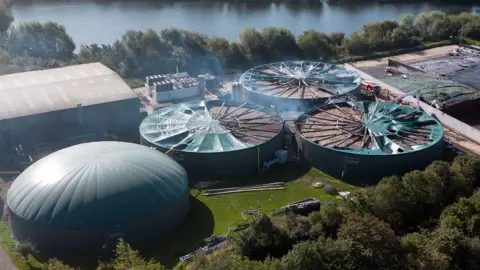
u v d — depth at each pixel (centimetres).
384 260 5325
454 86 10381
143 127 8194
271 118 8538
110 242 5659
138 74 11856
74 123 8500
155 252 5769
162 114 8644
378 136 7819
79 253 5697
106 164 6106
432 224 6272
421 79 11081
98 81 9388
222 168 7438
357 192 6362
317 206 6525
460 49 13762
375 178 7325
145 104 9962
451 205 6381
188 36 13138
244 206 6738
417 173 6462
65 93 8819
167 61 12131
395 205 6194
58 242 5666
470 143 8550
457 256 5709
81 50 12506
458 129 8956
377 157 7244
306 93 9556
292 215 6041
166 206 5997
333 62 13075
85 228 5581
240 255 5428
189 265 5447
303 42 13600
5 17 14038
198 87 10388
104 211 5666
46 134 8262
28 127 8169
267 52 13288
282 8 19825
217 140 7719
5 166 7612
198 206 6738
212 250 5734
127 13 18525
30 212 5744
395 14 18900
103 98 8731
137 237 5819
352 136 7938
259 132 8038
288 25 17300
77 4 19875
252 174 7550
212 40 13212
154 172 6234
